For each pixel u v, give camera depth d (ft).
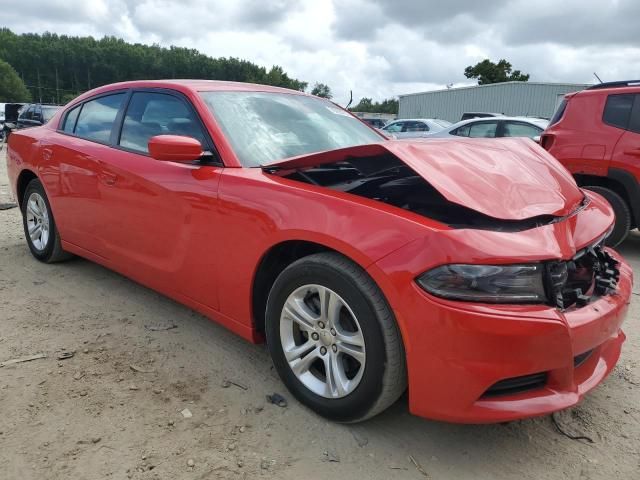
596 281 7.48
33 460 6.72
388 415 8.00
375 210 6.97
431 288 6.23
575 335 6.41
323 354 7.63
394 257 6.49
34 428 7.35
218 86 10.80
